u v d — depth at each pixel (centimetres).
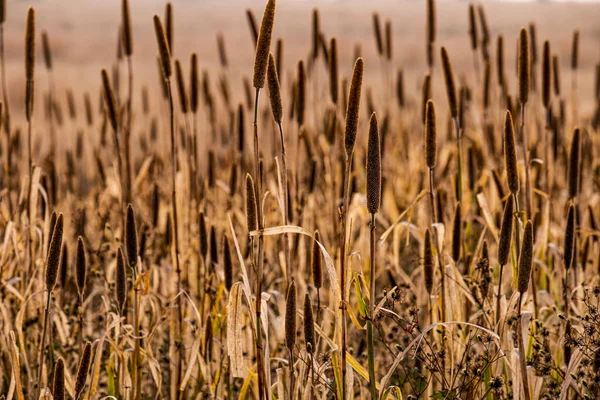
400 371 808
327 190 1123
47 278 595
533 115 1283
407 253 1170
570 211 718
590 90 3706
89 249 960
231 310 588
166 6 877
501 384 625
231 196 1063
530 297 747
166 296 944
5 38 7369
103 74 829
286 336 571
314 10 1180
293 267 912
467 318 826
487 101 1123
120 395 706
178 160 985
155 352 870
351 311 579
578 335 688
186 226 959
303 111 870
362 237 948
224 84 1407
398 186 1348
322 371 621
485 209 777
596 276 877
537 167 1091
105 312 809
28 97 816
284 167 562
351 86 532
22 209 955
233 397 844
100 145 1445
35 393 788
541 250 898
